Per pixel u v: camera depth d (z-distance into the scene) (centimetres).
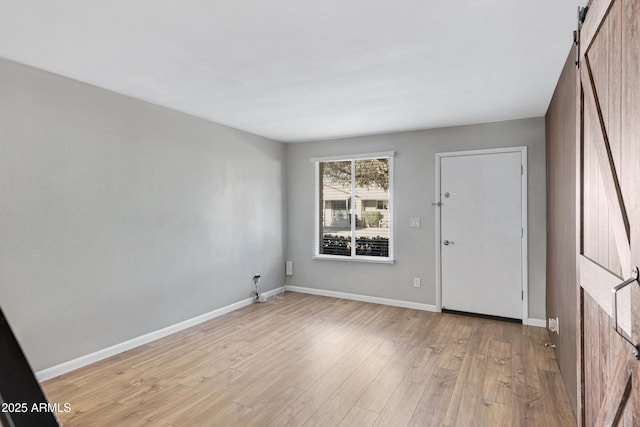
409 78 275
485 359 298
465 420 213
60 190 271
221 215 422
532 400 235
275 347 326
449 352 313
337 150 502
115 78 276
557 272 292
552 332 325
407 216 452
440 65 250
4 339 47
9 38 211
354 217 496
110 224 305
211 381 262
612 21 110
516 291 394
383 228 477
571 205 227
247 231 463
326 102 336
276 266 521
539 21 190
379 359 299
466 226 419
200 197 393
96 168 294
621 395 106
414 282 448
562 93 259
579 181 157
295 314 426
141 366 286
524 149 388
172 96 319
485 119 395
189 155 379
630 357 98
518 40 212
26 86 251
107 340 302
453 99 326
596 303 136
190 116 380
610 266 117
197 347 326
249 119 399
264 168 495
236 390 249
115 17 187
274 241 516
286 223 543
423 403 232
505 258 399
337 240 512
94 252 293
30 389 46
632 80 94
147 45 220
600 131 125
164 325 353
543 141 381
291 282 541
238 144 448
